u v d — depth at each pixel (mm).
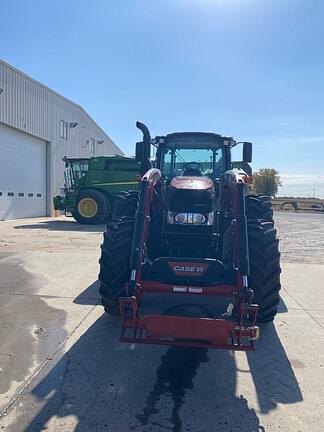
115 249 4121
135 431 2512
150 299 4629
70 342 3836
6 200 17672
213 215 4238
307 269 7285
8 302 5020
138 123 4609
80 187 16078
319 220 21984
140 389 3021
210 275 3568
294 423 2635
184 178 4613
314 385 3133
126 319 3273
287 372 3340
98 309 4777
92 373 3246
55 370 3279
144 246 3684
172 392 2992
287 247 10188
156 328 3154
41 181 21156
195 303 4488
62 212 22062
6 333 4035
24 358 3488
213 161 5680
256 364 3477
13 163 18188
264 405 2844
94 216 15258
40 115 20344
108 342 3848
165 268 3605
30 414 2672
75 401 2834
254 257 4035
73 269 6820
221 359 3561
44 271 6668
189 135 5641
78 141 26562
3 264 7184
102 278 4129
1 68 16500
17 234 11844
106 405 2793
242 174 4062
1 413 2680
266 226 4238
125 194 5164
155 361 3492
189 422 2621
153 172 4105
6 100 17000
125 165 15625
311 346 3865
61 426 2549
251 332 3139
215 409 2781
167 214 4246
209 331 3107
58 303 4992
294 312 4848
